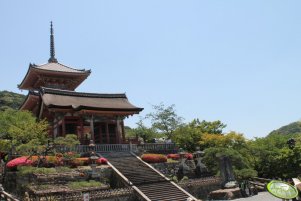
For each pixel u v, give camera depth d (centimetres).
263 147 5072
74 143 3362
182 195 3178
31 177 2936
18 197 2822
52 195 2647
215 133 5862
